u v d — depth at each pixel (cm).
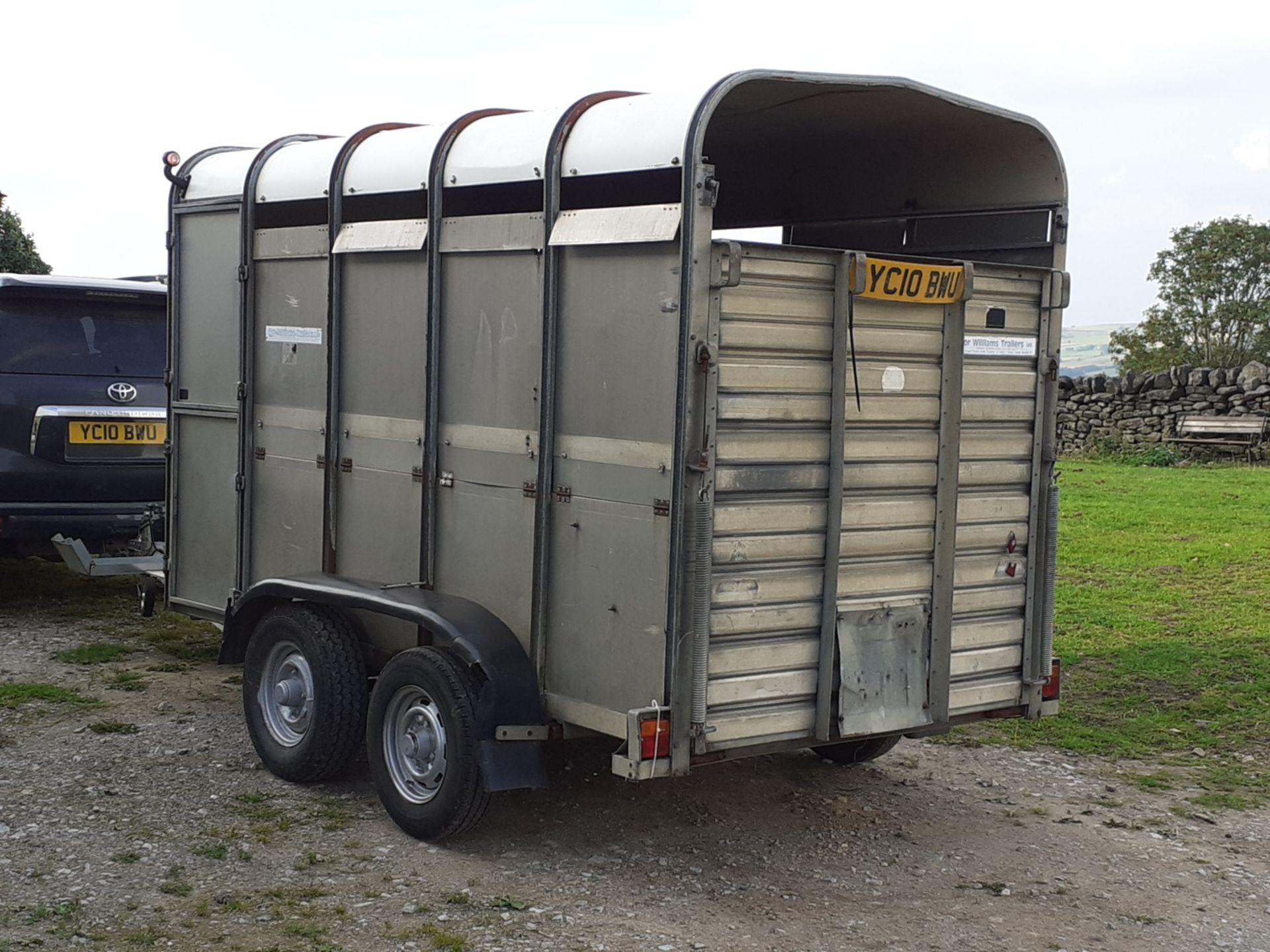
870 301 503
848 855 548
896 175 625
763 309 476
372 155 595
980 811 611
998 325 553
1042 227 575
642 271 473
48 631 906
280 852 523
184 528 721
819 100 525
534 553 520
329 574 614
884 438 517
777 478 486
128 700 739
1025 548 578
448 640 520
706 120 456
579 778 622
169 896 479
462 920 464
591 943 449
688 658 466
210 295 690
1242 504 1525
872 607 519
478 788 511
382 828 551
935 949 459
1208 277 4500
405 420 579
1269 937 483
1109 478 1820
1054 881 529
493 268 536
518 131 532
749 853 544
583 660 505
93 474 907
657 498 470
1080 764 685
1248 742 716
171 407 722
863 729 516
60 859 509
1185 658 853
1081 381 2273
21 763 624
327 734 580
